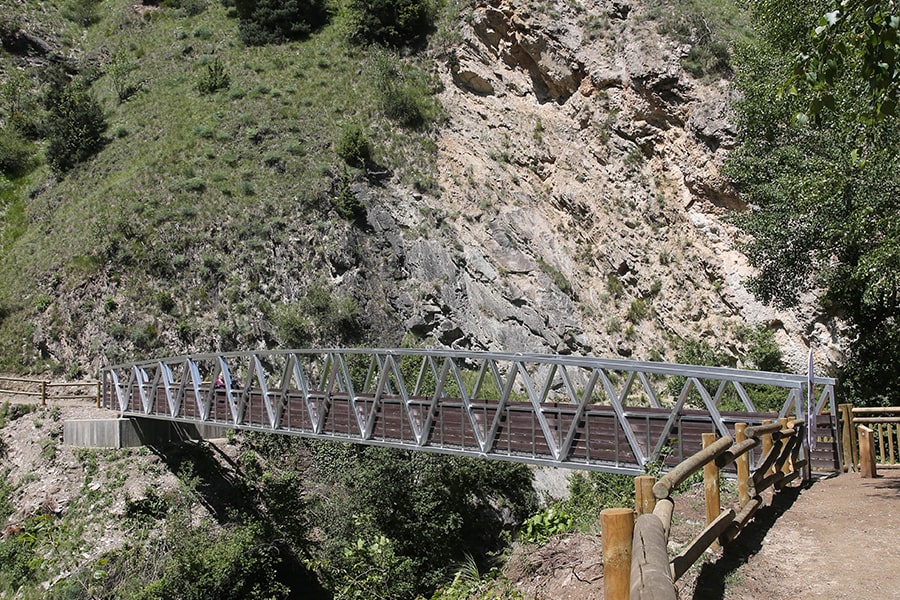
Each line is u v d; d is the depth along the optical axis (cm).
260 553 2220
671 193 4066
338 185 4053
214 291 3625
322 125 4516
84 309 3644
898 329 2508
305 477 2931
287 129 4466
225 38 5781
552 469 3136
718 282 3803
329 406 2202
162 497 2641
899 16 767
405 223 3994
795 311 3531
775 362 3475
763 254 2670
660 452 1265
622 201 4150
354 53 5212
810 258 2566
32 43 6031
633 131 4212
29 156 5016
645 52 4206
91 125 4825
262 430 2336
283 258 3709
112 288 3644
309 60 5209
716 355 3681
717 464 704
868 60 815
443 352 1862
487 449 1752
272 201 3909
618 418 1552
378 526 2531
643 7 4441
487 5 4778
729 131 3844
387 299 3756
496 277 3925
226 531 2414
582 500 1892
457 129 4575
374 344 3584
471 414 1794
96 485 2738
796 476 1216
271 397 2445
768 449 1104
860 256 2161
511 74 4738
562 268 4078
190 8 6319
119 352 3444
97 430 2917
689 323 3834
